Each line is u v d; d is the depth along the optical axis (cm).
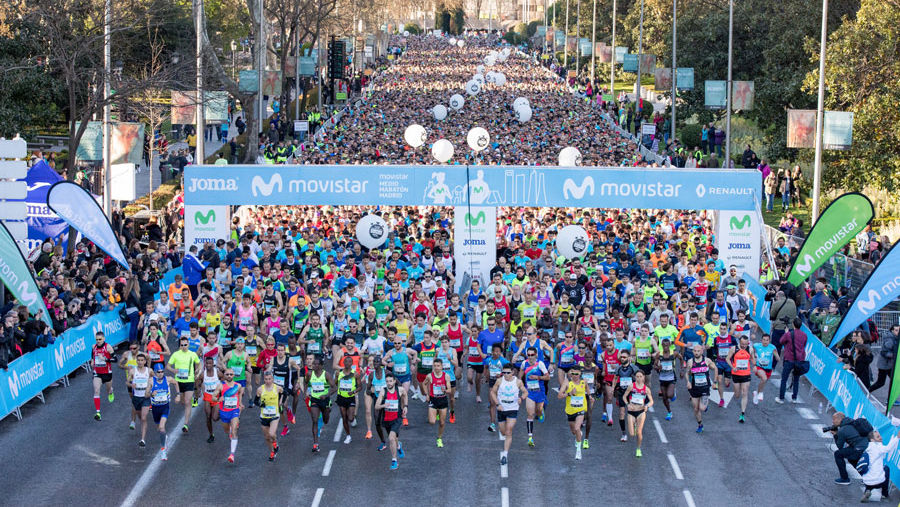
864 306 2345
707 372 2156
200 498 1797
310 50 7750
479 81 8750
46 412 2255
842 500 1814
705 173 3120
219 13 8412
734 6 6456
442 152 4472
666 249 3131
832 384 2297
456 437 2127
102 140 3581
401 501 1792
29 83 4244
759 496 1827
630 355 2131
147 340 2569
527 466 1966
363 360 2266
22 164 2544
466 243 3162
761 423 2230
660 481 1894
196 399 2291
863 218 2781
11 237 2281
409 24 19350
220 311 2583
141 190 4909
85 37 3681
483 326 2503
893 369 1978
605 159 5169
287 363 2108
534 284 2620
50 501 1770
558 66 10962
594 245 2981
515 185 3141
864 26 4034
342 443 2091
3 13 4253
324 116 7488
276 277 2716
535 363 2058
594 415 2291
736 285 2734
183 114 4422
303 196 3186
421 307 2483
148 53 6419
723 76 6525
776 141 5266
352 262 2830
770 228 3628
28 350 2252
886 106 3903
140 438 2102
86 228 2841
